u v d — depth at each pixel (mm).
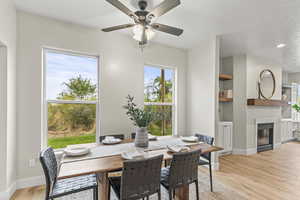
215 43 3293
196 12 2422
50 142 2721
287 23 2748
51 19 2648
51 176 1597
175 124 3994
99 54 3041
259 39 3408
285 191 2465
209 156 2504
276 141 5121
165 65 3797
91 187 1709
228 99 4379
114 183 1772
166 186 1748
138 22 1955
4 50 2088
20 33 2428
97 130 3072
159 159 1569
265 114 4789
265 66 4828
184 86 4062
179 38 3414
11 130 2236
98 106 3084
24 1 2207
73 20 2713
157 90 3842
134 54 3404
